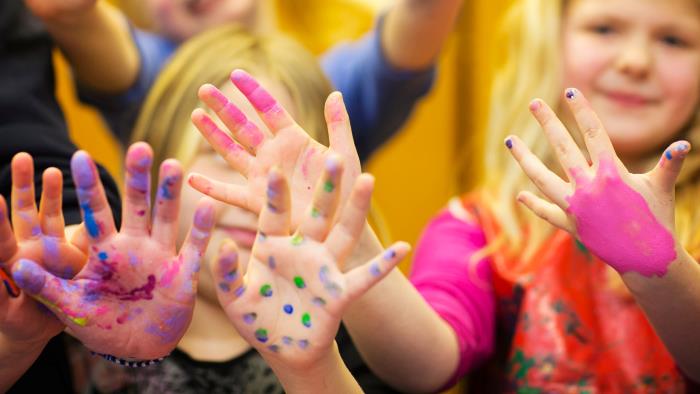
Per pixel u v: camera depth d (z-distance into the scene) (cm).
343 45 163
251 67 119
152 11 163
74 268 79
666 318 90
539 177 89
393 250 75
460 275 116
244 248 104
